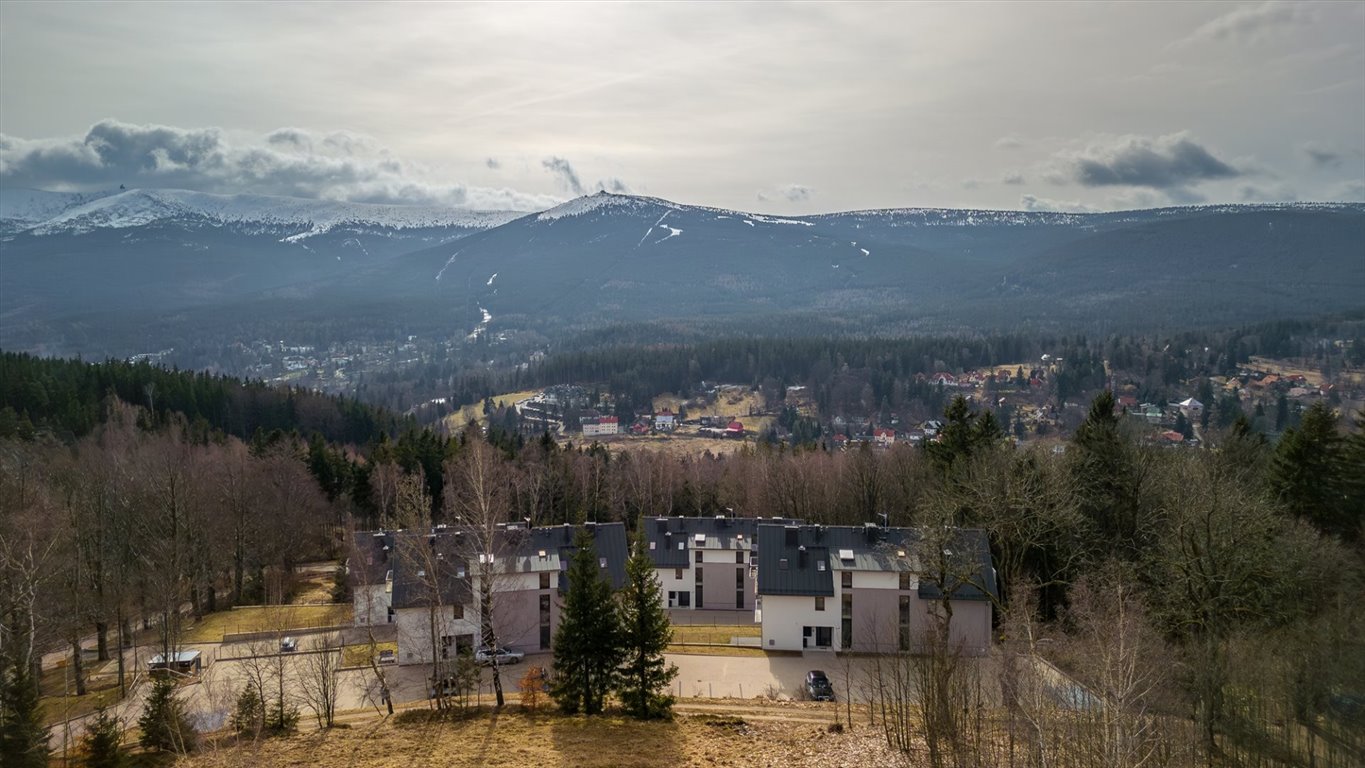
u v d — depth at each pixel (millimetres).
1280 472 69438
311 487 106938
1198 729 44281
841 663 66250
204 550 80438
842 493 104375
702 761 43875
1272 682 45000
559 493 112250
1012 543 69375
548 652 70312
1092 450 73750
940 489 76125
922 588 68750
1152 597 58719
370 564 78000
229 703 53844
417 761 43719
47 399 125688
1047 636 57000
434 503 111125
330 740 47031
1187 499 59219
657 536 90750
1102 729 37156
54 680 64250
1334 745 42844
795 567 71500
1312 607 53688
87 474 77625
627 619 51188
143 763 44344
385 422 173875
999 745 44062
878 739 46844
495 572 60031
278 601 76750
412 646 66688
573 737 47062
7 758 40750
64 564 59750
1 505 65125
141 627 80688
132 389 146625
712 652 69500
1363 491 65312
